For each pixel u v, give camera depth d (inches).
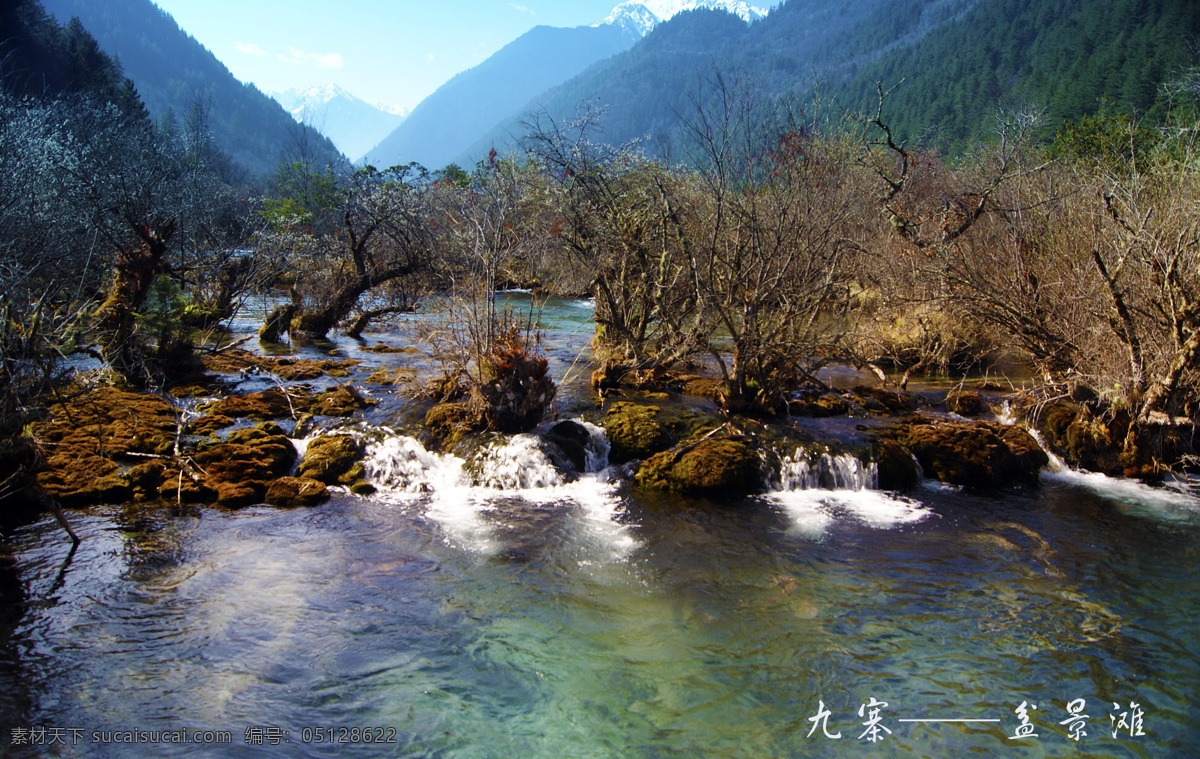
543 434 369.7
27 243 516.1
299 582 246.5
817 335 424.2
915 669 208.4
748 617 235.1
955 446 374.6
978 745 177.5
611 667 207.6
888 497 346.0
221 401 413.1
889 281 537.3
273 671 197.8
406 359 572.7
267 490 315.9
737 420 398.0
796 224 408.8
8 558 247.3
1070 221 470.3
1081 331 404.2
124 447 335.9
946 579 262.8
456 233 473.4
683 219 486.3
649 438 374.6
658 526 305.7
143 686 187.8
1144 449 375.6
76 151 685.9
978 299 424.2
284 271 738.2
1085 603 247.0
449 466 351.6
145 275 463.8
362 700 188.2
